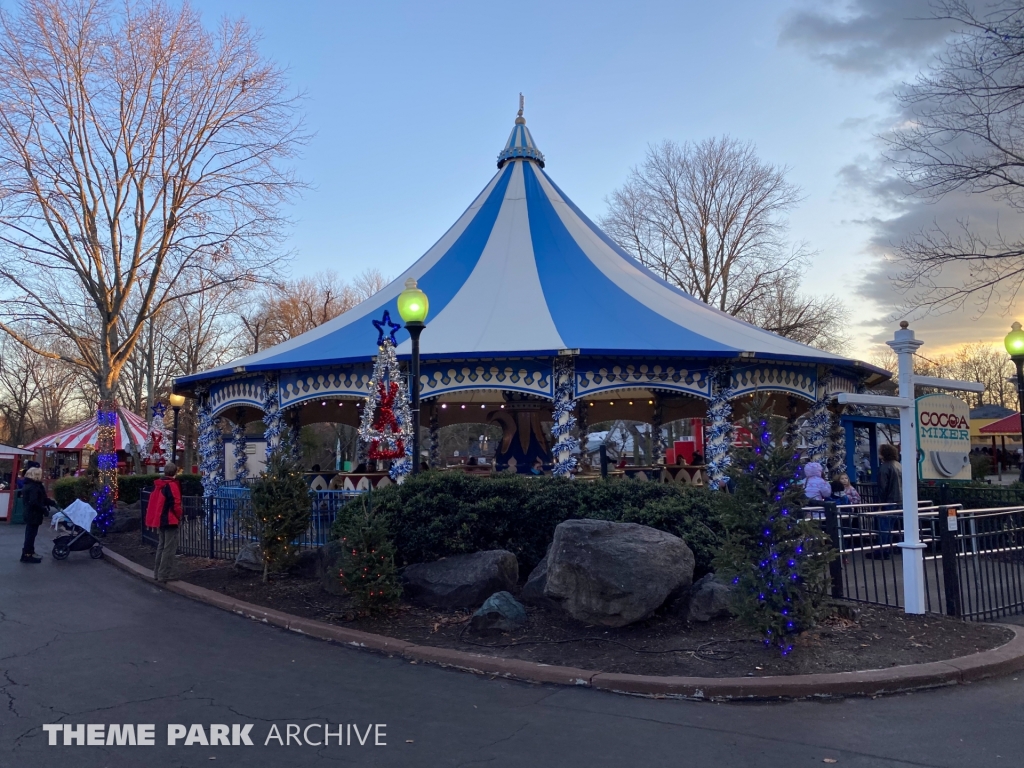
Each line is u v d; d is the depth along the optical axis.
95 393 47.75
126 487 23.25
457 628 7.66
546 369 12.42
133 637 7.70
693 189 33.75
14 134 17.28
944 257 14.63
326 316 40.75
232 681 6.19
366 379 13.05
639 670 6.19
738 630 7.04
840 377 15.38
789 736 4.90
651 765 4.46
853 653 6.38
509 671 6.35
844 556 9.02
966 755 4.55
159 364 42.31
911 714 5.27
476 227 16.53
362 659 6.91
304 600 9.09
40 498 13.37
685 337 12.88
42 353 18.69
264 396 14.12
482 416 21.30
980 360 58.22
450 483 9.38
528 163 17.88
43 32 17.28
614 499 9.05
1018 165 13.71
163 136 18.56
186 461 37.72
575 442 12.23
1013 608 8.14
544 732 5.02
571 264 15.33
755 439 6.66
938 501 13.55
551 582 7.57
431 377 12.57
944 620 7.44
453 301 14.33
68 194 18.06
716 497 6.88
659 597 7.29
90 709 5.47
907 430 7.91
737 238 33.72
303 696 5.80
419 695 5.84
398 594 8.16
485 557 8.59
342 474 12.82
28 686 6.02
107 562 13.21
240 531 12.16
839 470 15.14
